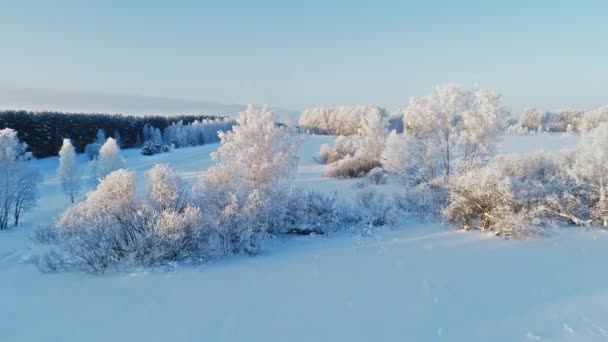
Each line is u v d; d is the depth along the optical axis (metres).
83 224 9.03
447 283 6.11
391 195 16.89
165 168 10.62
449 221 11.05
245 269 7.46
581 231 9.50
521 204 9.65
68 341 4.34
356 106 85.44
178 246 8.27
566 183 10.95
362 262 7.62
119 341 4.33
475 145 17.36
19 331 4.62
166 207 9.87
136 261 7.93
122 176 10.02
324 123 95.69
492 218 9.63
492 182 9.88
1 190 20.64
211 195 11.08
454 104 17.84
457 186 10.91
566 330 4.39
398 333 4.43
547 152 14.01
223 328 4.64
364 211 13.02
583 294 5.46
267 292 5.94
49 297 5.91
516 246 8.35
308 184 24.06
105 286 6.45
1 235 15.95
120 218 8.92
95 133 68.44
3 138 21.28
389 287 6.01
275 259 8.38
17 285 6.63
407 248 8.70
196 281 6.65
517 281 6.12
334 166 30.00
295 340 4.30
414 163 19.75
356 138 39.22
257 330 4.57
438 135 18.45
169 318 4.96
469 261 7.37
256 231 10.02
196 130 86.62
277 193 12.12
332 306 5.29
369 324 4.68
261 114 14.16
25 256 9.83
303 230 11.55
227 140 14.08
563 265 6.88
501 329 4.46
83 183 36.00
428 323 4.67
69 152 29.39
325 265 7.52
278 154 13.52
